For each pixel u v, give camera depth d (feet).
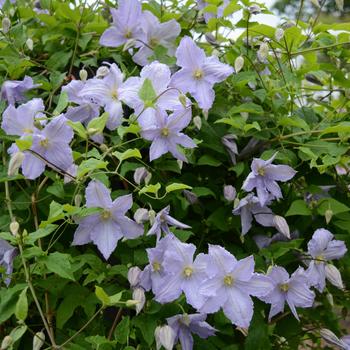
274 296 2.14
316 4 2.79
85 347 2.09
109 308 2.27
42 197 2.34
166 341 1.97
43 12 2.97
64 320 2.11
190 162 2.37
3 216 2.28
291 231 2.44
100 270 2.14
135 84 2.24
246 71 2.59
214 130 2.43
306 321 2.83
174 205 2.33
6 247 2.19
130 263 2.19
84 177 2.04
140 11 2.58
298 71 2.77
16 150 2.10
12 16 2.88
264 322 2.31
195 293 1.99
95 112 2.32
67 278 2.08
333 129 2.27
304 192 2.61
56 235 2.33
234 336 2.38
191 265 2.00
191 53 2.27
